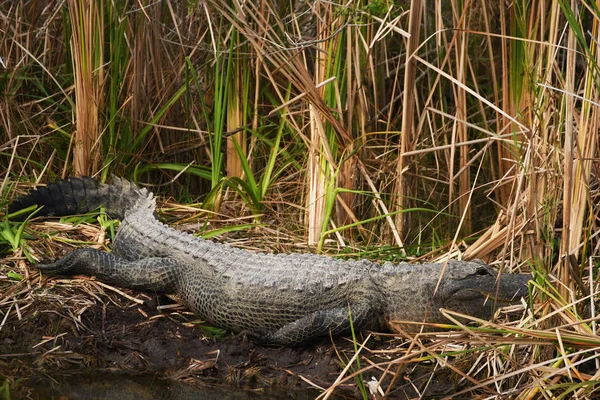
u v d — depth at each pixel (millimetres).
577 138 7977
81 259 9789
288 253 10906
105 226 11172
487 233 10328
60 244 10656
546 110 8555
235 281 9336
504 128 10219
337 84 11062
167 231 10219
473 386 8031
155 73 12867
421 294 9070
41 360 8688
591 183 9602
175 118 13352
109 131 12297
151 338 9133
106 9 12359
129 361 8828
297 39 11789
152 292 9914
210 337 9312
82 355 8828
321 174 11250
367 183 12102
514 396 7652
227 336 9422
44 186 11445
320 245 10883
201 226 11562
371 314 9156
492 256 10375
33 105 13375
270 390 8383
